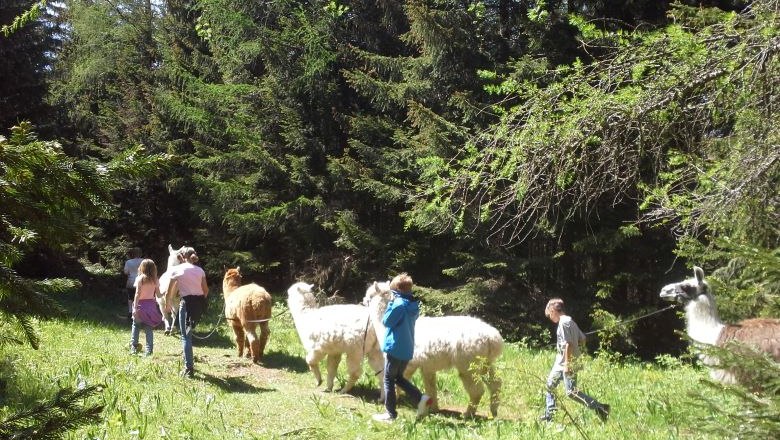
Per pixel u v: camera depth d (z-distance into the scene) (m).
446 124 14.34
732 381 5.76
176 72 20.97
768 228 5.67
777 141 5.43
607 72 6.10
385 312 8.14
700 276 7.89
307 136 19.33
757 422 3.08
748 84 5.47
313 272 19.17
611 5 13.81
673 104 5.70
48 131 17.86
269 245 21.20
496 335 8.52
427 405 8.10
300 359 11.95
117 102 24.77
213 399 8.34
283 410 8.48
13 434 1.98
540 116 6.09
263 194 19.28
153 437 6.70
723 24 5.70
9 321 2.28
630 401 8.77
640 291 16.48
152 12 26.83
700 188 6.26
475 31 15.50
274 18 19.88
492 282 15.91
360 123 17.36
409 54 18.44
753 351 3.36
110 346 11.12
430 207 7.05
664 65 5.85
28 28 17.06
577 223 15.41
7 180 1.94
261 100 19.88
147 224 22.83
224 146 21.30
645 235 15.47
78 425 2.07
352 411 8.62
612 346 15.46
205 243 22.11
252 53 18.94
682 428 6.66
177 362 10.38
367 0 18.27
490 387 8.46
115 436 6.54
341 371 11.05
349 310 9.75
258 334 14.52
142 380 8.97
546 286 16.36
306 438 7.11
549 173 6.19
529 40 15.16
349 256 18.70
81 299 17.95
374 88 16.47
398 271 17.95
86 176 1.97
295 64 19.03
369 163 17.58
